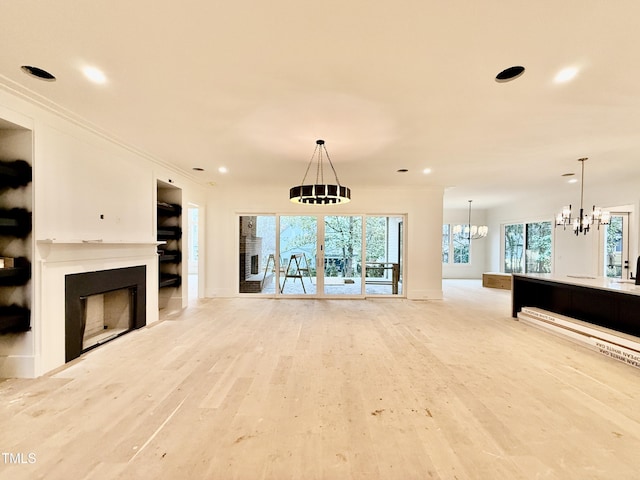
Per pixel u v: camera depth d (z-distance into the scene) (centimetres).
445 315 552
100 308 430
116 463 180
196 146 403
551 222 805
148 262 470
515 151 420
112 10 167
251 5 164
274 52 204
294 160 471
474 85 245
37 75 234
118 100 274
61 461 181
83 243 333
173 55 208
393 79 237
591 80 236
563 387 277
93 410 235
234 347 377
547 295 488
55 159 307
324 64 218
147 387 272
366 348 376
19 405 241
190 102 277
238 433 208
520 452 191
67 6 164
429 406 244
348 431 212
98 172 367
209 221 710
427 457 187
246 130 344
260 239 723
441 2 161
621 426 219
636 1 159
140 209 452
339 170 539
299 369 313
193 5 163
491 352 365
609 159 459
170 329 453
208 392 264
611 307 381
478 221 1129
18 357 287
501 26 179
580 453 191
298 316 538
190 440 201
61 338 315
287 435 207
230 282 716
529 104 277
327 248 721
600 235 673
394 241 743
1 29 182
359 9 166
